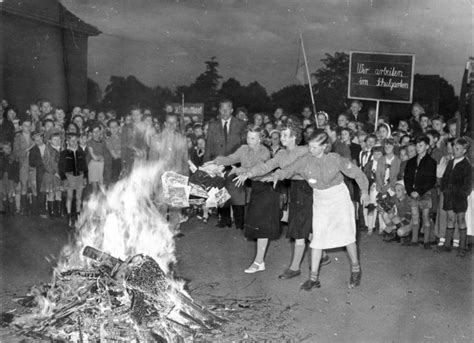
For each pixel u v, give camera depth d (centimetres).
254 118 1180
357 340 500
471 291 641
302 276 689
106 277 503
